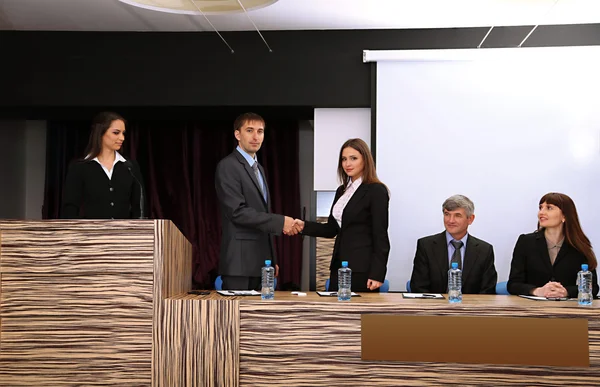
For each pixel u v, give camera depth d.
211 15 5.62
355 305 3.29
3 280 3.35
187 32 6.07
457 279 3.42
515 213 5.62
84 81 5.97
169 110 6.14
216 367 3.30
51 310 3.33
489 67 5.70
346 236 4.19
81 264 3.33
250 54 5.97
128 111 6.20
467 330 3.24
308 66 5.92
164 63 5.97
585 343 3.18
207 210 6.94
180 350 3.30
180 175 6.96
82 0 5.32
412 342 3.26
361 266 4.12
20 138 7.11
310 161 6.93
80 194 4.60
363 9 5.47
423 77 5.75
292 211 6.88
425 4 5.34
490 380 3.22
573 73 5.61
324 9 5.48
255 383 3.30
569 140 5.60
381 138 5.75
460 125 5.70
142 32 6.09
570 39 5.80
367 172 4.28
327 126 5.96
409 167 5.72
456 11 5.49
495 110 5.68
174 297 3.42
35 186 7.20
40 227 3.35
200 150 6.97
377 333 3.27
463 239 4.60
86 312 3.32
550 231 4.28
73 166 4.61
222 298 3.39
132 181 4.75
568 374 3.19
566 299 3.57
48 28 6.00
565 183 5.59
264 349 3.30
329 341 3.29
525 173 5.62
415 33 5.95
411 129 5.74
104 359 3.30
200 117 6.50
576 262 4.21
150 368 3.30
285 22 5.82
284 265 6.81
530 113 5.64
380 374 3.27
